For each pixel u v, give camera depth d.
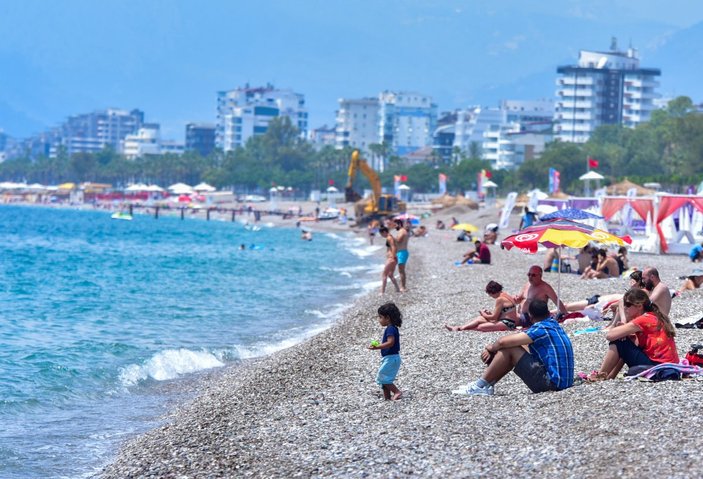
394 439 27.58
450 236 181.75
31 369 48.81
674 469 21.39
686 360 32.34
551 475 22.33
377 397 35.19
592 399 28.81
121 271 123.75
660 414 26.17
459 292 74.44
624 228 118.12
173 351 53.78
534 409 29.09
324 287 99.69
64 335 62.81
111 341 59.66
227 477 26.00
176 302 84.62
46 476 29.06
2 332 63.81
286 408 34.91
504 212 142.00
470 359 41.69
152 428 35.72
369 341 52.22
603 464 22.45
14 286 100.56
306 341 53.69
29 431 35.31
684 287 64.25
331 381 40.31
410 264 115.31
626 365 33.88
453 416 29.66
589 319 48.62
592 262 78.12
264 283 105.19
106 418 37.88
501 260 108.38
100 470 29.36
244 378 43.62
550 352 31.41
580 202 125.31
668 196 107.62
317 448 27.94
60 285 102.38
